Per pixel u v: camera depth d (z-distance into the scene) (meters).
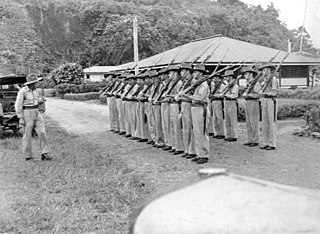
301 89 22.45
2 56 63.62
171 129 9.43
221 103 10.79
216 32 59.03
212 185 1.19
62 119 18.09
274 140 9.05
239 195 1.13
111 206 5.15
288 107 14.75
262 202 1.10
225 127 10.61
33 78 8.53
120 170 7.27
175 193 1.22
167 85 9.42
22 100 8.43
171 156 8.80
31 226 4.57
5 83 12.53
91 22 81.81
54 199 5.55
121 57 69.06
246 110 9.62
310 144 9.56
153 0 83.19
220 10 66.12
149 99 10.35
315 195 1.12
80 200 5.47
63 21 82.25
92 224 4.56
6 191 6.04
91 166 7.70
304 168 6.95
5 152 9.55
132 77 11.75
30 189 6.14
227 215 1.08
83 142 11.09
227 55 19.34
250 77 10.05
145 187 6.07
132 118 11.59
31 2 85.44
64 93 39.28
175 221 1.12
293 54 26.84
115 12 79.75
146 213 1.20
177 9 77.19
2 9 78.50
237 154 8.65
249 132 9.66
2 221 4.70
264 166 7.25
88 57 75.19
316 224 1.02
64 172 7.18
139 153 9.28
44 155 8.55
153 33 66.81
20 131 13.29
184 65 9.02
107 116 18.97
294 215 1.04
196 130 7.91
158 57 23.28
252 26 57.44
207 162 7.89
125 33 69.88
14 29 74.38
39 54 74.06
